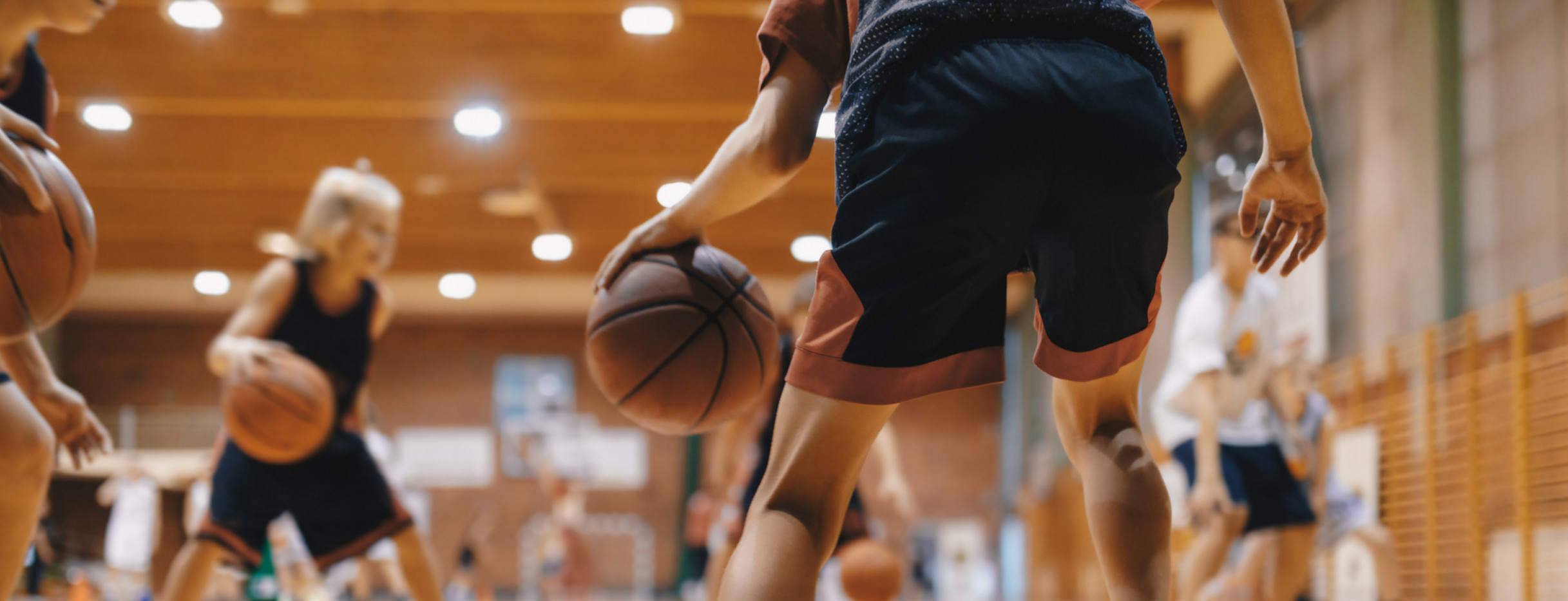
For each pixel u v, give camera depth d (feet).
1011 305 53.31
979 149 3.68
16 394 5.53
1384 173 20.92
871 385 3.82
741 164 4.38
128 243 43.27
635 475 57.57
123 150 33.32
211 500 10.34
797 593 3.64
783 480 3.91
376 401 58.54
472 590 40.42
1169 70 28.71
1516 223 16.78
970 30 3.93
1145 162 3.83
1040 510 45.98
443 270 44.78
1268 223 4.85
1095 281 3.92
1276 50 4.16
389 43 28.66
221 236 40.65
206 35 28.30
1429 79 18.80
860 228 3.88
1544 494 14.69
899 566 11.69
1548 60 16.07
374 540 10.40
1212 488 12.23
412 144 33.71
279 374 9.86
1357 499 15.25
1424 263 18.78
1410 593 17.93
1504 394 15.84
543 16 28.99
